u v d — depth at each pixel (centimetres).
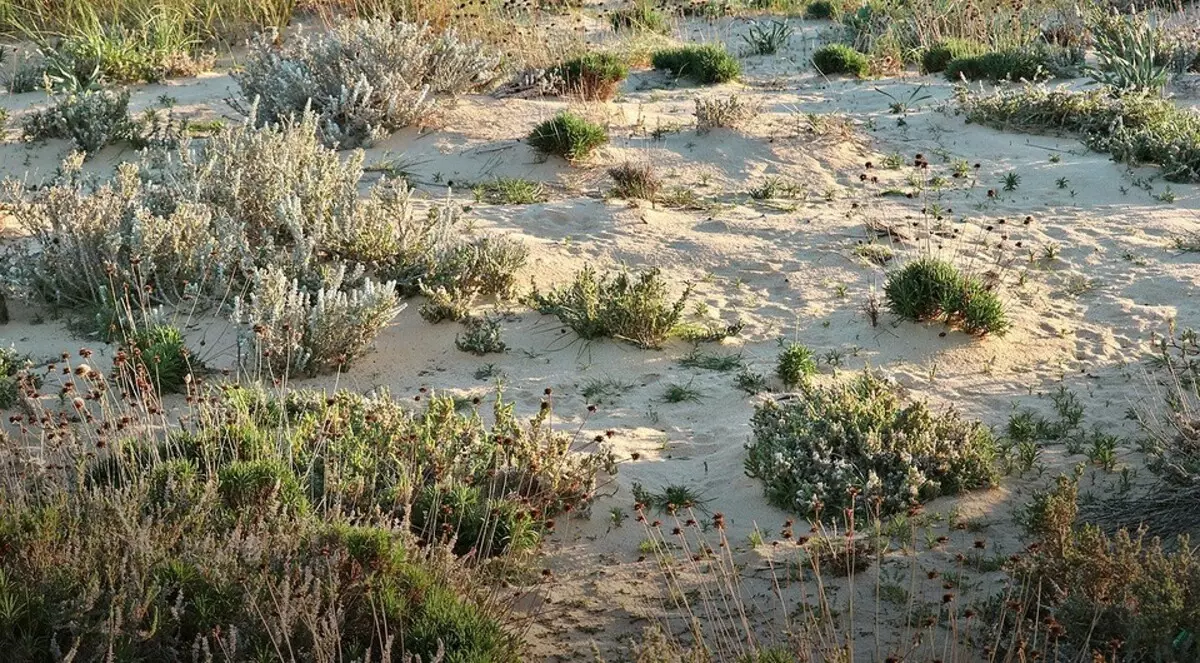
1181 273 882
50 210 839
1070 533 469
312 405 669
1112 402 693
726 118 1203
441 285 825
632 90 1438
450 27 1502
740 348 779
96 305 805
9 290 809
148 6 1591
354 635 444
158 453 563
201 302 822
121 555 458
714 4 2014
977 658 464
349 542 470
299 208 850
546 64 1390
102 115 1162
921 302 789
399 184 924
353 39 1256
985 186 1098
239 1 1619
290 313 731
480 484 582
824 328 806
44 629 417
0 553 443
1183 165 1089
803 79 1527
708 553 512
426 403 696
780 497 583
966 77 1480
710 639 484
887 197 1065
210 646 425
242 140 948
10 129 1220
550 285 863
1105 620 432
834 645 455
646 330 773
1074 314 828
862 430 613
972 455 596
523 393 712
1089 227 984
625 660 471
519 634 471
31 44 1558
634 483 605
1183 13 1795
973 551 538
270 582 436
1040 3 1795
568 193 1066
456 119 1226
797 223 989
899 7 1775
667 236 961
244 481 526
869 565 531
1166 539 525
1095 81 1412
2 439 536
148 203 887
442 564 486
